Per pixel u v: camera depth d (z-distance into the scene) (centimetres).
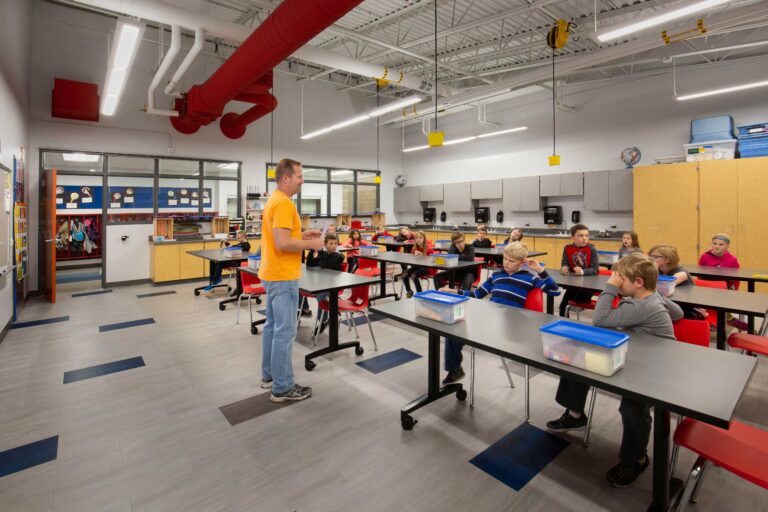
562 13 551
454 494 184
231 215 883
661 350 170
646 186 668
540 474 198
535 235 825
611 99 766
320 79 917
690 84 671
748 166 580
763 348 251
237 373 328
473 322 213
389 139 1160
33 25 625
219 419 253
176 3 622
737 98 627
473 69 778
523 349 171
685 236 635
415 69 789
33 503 178
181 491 187
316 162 995
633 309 194
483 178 995
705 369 149
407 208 1147
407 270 601
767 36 591
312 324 466
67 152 664
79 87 643
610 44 632
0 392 292
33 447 222
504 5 540
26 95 588
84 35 667
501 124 943
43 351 380
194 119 644
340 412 262
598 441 227
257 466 205
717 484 192
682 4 329
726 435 149
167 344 401
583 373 146
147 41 732
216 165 843
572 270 414
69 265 936
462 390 276
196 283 748
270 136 911
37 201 640
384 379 314
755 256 580
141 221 749
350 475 198
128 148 725
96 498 182
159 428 243
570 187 810
